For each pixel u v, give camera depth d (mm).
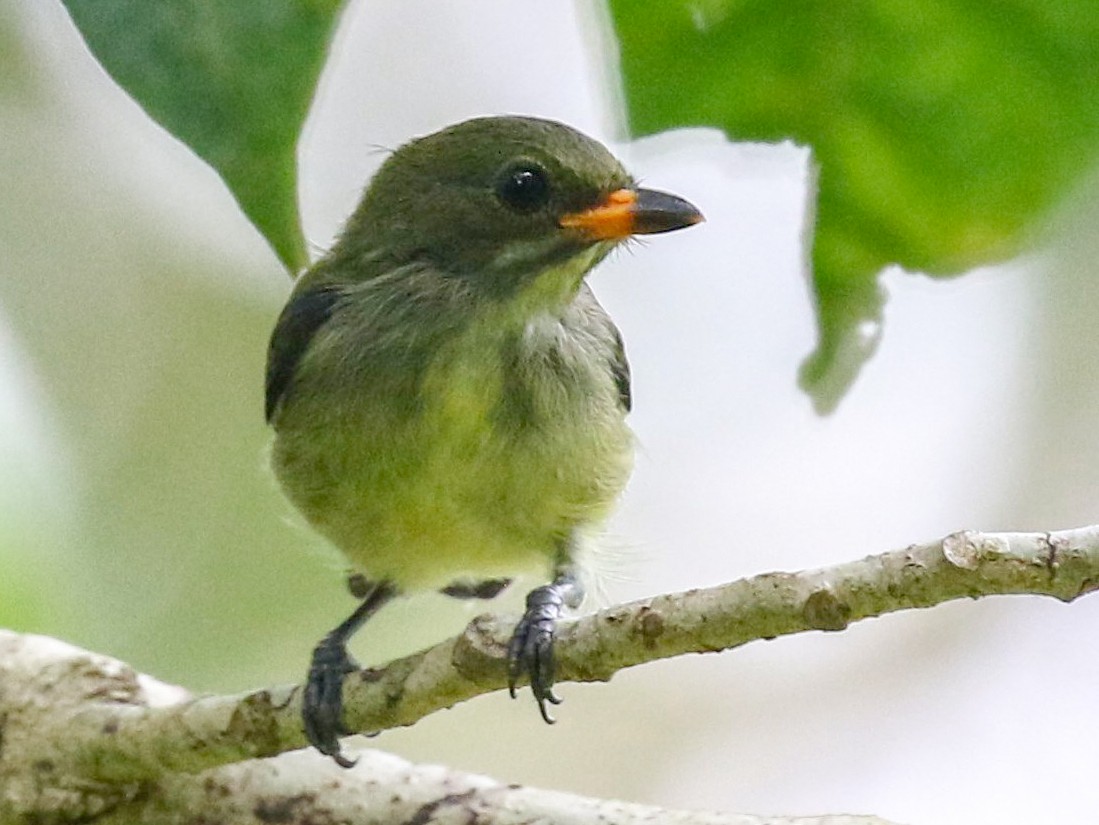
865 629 1862
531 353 1779
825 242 1754
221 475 1850
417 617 1854
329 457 1782
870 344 1755
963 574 1732
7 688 1762
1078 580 1731
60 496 1774
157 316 1851
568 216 1780
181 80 1726
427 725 1863
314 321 1786
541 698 1765
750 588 1736
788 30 1748
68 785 1759
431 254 1782
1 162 1843
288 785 1761
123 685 1764
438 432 1777
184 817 1760
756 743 1860
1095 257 1844
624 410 1794
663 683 1865
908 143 1751
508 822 1758
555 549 1786
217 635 1847
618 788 1860
